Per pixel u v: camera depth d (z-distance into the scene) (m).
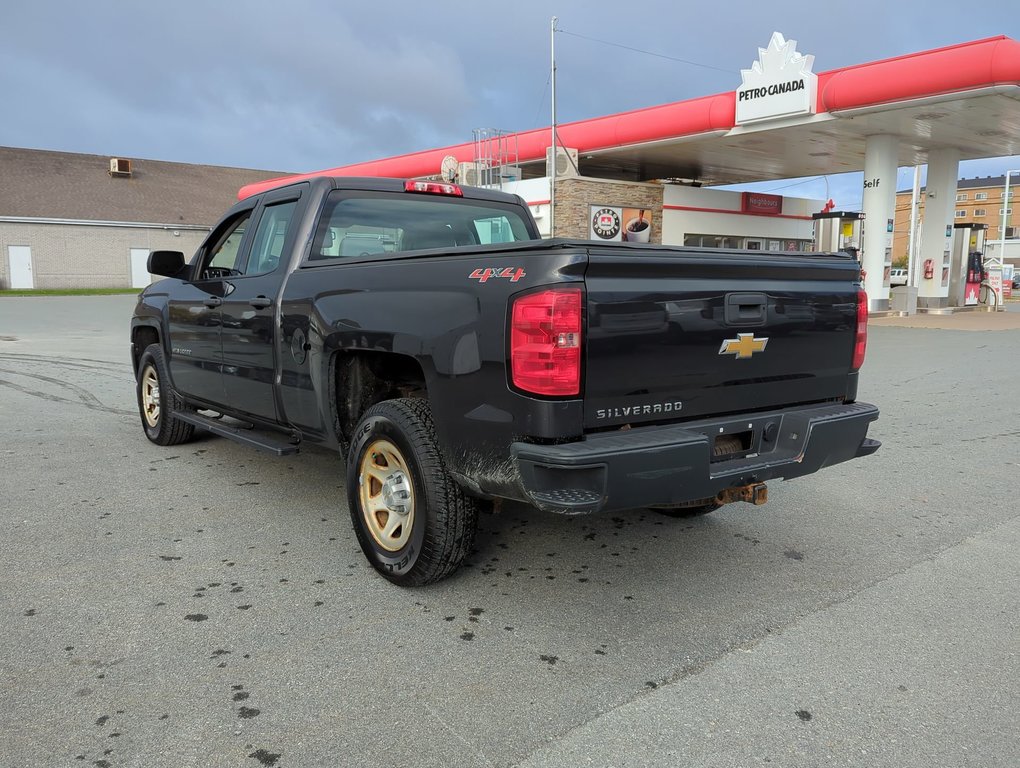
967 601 3.46
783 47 17.50
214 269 5.34
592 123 21.72
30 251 39.69
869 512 4.75
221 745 2.37
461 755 2.34
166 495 4.93
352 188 4.51
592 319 2.84
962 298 24.91
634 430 3.04
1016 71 14.04
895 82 15.66
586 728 2.48
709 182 30.94
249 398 4.65
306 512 4.62
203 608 3.32
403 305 3.36
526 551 4.07
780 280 3.52
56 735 2.41
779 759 2.33
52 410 7.75
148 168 47.59
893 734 2.46
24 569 3.72
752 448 3.44
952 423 7.34
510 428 2.92
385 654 2.95
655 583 3.66
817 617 3.30
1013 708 2.62
